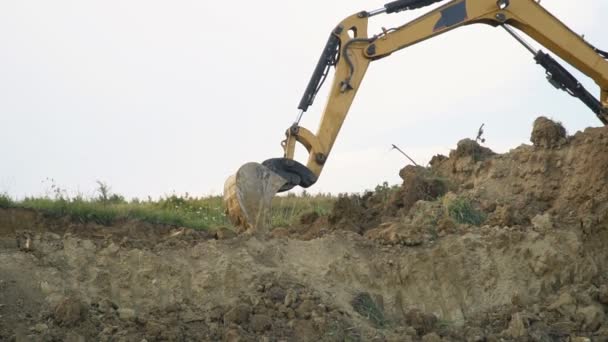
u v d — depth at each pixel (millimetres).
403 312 47531
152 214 60188
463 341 45438
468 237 50906
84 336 40219
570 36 58250
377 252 49531
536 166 58438
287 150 52469
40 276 42969
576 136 58688
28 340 39250
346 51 54094
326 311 44469
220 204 82375
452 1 56438
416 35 55469
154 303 43688
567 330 47000
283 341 42094
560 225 52562
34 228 55188
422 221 52562
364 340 43312
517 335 45906
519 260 50500
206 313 43531
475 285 49438
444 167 63781
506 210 53625
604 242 52438
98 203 60000
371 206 61125
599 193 55344
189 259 46000
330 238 49531
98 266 44438
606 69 58656
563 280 50219
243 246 47188
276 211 76312
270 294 44562
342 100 53719
